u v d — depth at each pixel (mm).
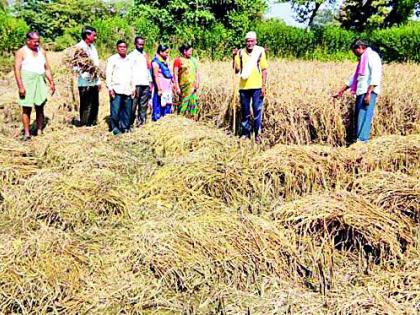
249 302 3096
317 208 3953
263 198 4684
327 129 6785
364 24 24000
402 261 3521
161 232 3709
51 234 3768
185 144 6086
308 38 19938
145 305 3105
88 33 7059
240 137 7000
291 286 3307
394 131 7066
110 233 4008
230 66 10781
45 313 2988
